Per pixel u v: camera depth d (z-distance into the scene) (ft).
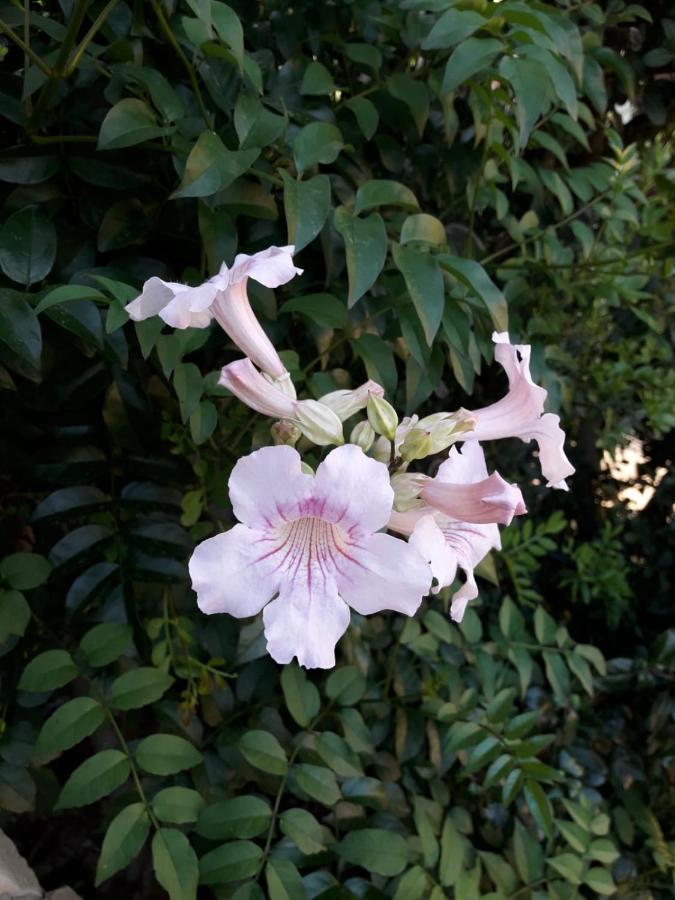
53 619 1.21
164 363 0.86
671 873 1.63
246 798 1.09
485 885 1.42
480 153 1.28
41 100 0.92
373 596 0.67
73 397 1.07
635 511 2.50
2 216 0.99
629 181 1.48
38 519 1.11
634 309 1.54
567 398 1.67
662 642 1.86
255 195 1.00
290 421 0.76
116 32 1.01
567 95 0.94
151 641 1.22
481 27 0.95
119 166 1.01
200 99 0.97
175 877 0.97
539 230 1.49
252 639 1.24
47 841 1.50
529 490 2.25
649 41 1.60
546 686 1.84
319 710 1.29
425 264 0.92
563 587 2.35
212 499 1.23
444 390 1.44
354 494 0.65
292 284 1.15
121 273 0.97
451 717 1.36
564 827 1.40
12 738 1.10
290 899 1.02
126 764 1.03
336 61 1.27
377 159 1.29
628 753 1.80
